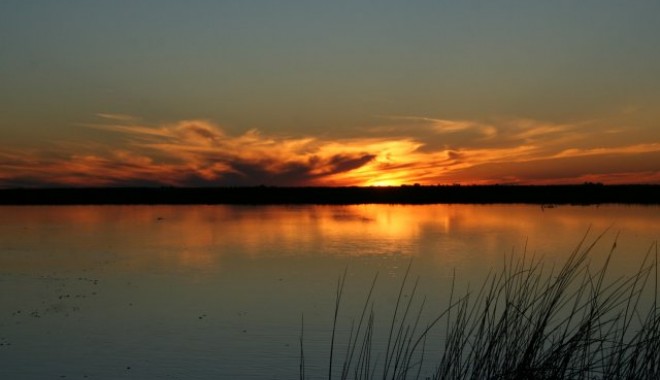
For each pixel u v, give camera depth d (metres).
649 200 106.19
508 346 6.23
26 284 26.12
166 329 18.92
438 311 19.94
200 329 18.89
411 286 25.38
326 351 16.20
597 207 87.81
